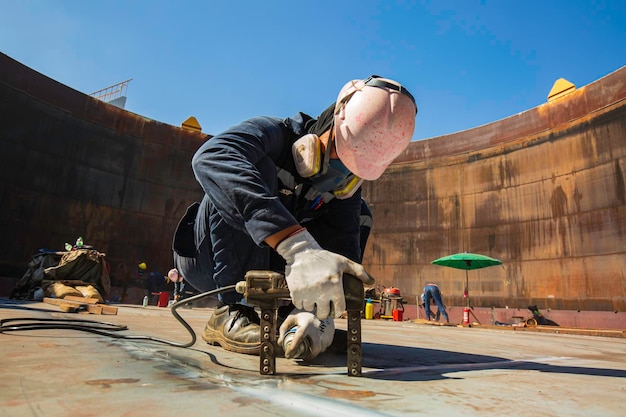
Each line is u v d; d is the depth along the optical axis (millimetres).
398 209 16953
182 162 17641
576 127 13469
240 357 1381
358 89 1470
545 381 1181
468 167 15938
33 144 14242
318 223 2074
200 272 2109
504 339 4387
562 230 13258
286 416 631
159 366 1082
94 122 15875
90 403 673
